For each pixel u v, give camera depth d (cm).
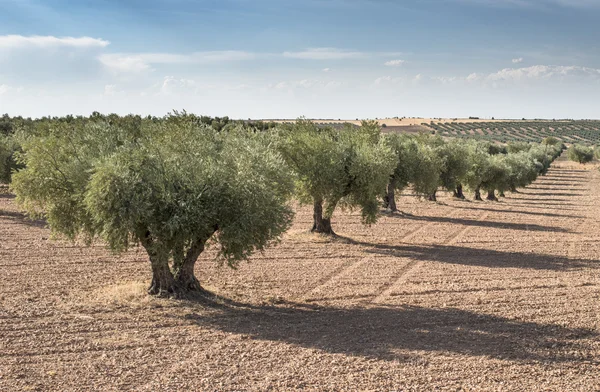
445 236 3831
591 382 1389
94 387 1263
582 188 9000
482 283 2466
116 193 1745
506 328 1816
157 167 1873
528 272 2734
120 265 2534
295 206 5025
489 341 1681
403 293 2252
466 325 1842
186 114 2131
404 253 3136
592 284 2512
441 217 4878
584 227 4522
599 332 1800
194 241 1920
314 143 3250
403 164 4659
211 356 1482
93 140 2058
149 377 1332
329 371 1402
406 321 1862
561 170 14012
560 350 1622
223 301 2027
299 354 1520
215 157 2041
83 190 1892
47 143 1973
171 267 2269
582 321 1919
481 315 1964
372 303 2089
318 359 1483
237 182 1880
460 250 3312
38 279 2239
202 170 1900
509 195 7575
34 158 1948
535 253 3288
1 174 4497
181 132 2038
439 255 3122
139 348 1526
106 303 1928
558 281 2542
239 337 1645
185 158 1928
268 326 1766
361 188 3300
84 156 1991
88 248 2891
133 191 1784
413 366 1455
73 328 1669
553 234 4088
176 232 1841
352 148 3422
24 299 1950
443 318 1911
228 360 1457
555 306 2114
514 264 2930
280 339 1642
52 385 1268
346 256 2989
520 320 1917
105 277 2303
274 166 2070
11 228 3422
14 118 7962
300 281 2389
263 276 2455
